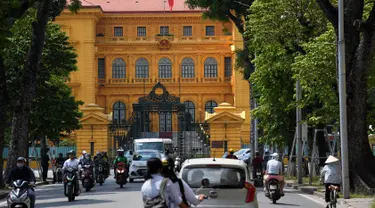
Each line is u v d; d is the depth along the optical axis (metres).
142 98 92.00
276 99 53.50
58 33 61.03
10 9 41.88
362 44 36.12
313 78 41.66
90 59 129.62
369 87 42.69
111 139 91.25
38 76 59.72
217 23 136.75
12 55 57.09
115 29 136.62
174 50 135.75
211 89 135.25
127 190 45.44
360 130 36.72
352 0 36.06
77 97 129.12
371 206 29.69
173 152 70.19
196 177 19.30
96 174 52.44
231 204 18.95
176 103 91.62
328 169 27.92
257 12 47.50
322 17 45.62
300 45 46.31
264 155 67.69
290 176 58.81
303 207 31.80
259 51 52.88
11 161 47.41
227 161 19.61
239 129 89.12
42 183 57.50
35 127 61.41
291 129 56.28
